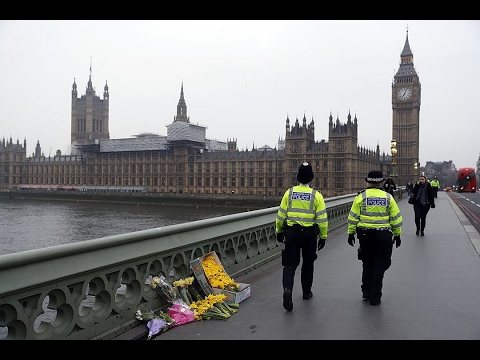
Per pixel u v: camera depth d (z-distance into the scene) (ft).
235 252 30.19
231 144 589.73
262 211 35.83
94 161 563.07
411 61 547.49
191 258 24.59
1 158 651.66
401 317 21.75
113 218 331.16
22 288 14.30
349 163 401.70
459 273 31.86
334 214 61.21
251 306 23.50
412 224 66.08
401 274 31.53
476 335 19.26
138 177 526.57
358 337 18.98
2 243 203.21
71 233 241.96
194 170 484.33
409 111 540.93
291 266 23.32
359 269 33.37
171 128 498.28
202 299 22.98
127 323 19.22
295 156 426.10
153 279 21.24
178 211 393.70
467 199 164.66
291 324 20.63
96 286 17.97
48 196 537.24
